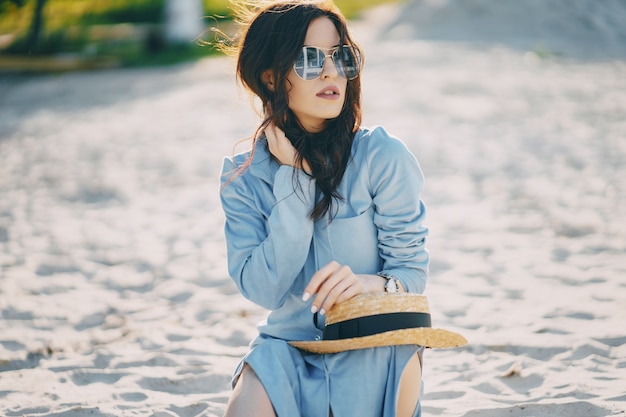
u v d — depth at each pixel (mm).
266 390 2898
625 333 4848
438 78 17891
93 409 4035
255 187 3232
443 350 4848
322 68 3068
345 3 36688
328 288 2928
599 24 24453
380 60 20984
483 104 14844
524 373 4352
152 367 4695
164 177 10461
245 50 3166
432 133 12469
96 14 31484
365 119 13648
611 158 10336
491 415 3854
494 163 10352
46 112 16828
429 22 26094
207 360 4777
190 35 25672
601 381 4215
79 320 5641
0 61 23562
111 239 7812
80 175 10852
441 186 9305
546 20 25062
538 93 15867
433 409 3977
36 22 25859
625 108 14055
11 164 11875
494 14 25641
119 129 14367
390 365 2996
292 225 3051
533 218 7820
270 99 3180
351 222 3125
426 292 5953
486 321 5262
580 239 7090
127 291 6301
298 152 3084
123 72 22141
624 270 6191
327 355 3053
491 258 6680
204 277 6531
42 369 4734
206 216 8492
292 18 3086
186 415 4008
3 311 5855
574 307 5414
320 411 2967
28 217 8820
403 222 3139
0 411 4094
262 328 3279
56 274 6801
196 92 18000
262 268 3078
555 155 10664
